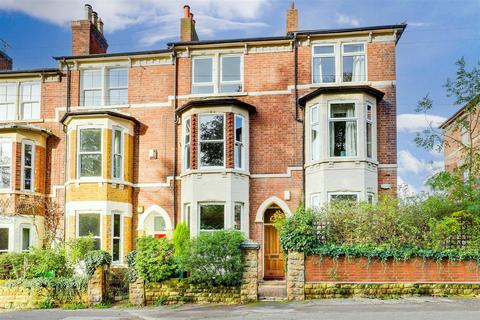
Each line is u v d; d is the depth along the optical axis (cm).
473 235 1445
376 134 1928
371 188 1859
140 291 1473
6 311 1448
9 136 2106
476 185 1625
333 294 1427
